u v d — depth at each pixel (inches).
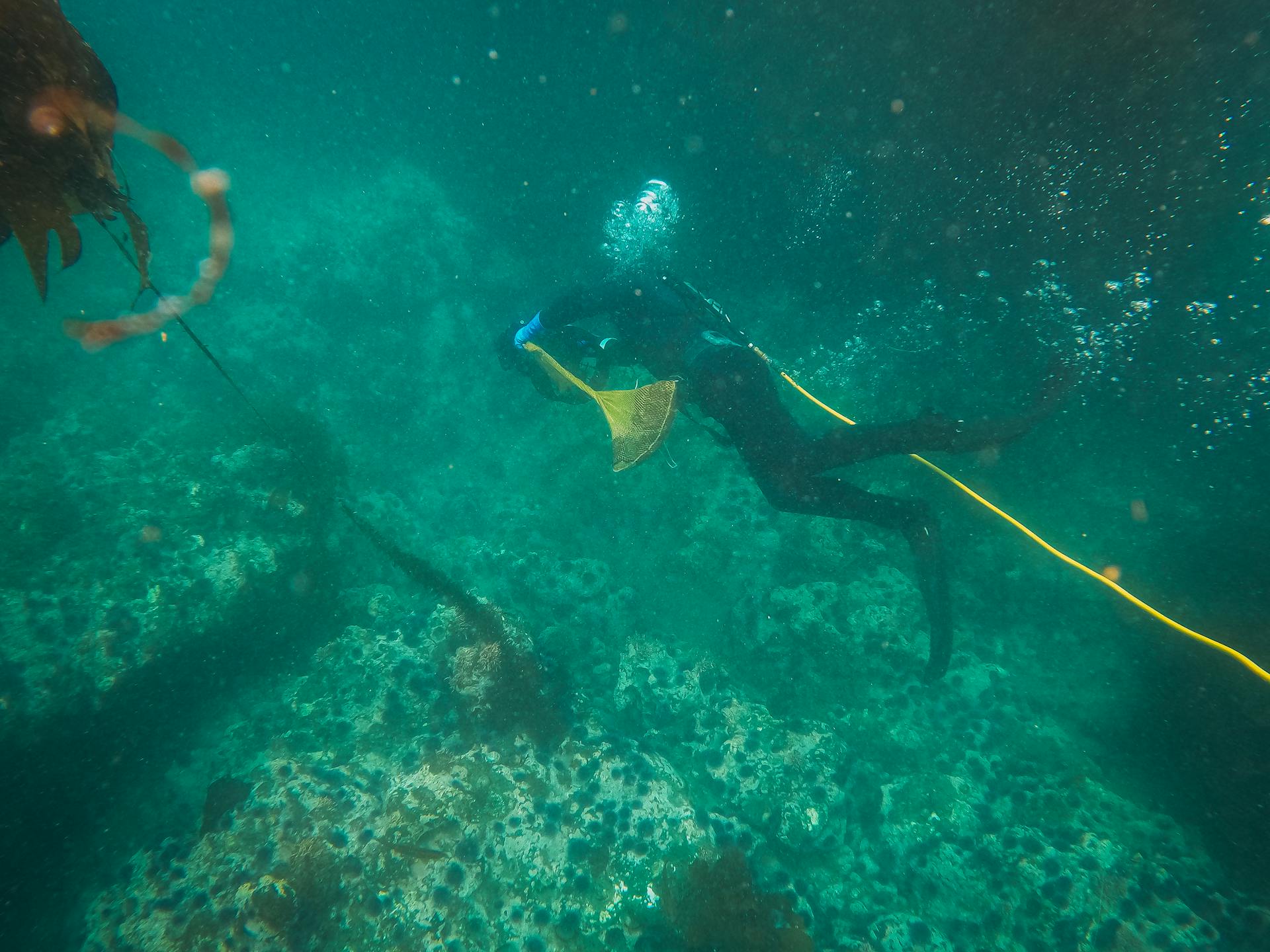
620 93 382.0
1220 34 206.2
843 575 216.1
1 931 147.9
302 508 207.9
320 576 205.5
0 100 67.4
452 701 170.6
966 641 203.3
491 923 133.3
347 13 506.6
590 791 152.4
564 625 214.8
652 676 192.4
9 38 66.4
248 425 230.8
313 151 532.4
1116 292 230.4
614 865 140.9
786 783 165.6
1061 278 240.1
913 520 168.4
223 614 175.3
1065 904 135.5
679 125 363.3
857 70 279.4
